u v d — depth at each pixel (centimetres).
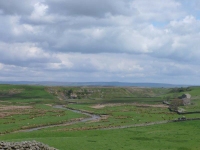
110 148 5909
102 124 9919
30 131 8500
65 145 5931
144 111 14188
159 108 15750
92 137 7112
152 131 8331
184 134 7831
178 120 10375
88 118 12331
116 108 16050
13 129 8981
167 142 6806
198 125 9256
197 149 6203
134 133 7950
